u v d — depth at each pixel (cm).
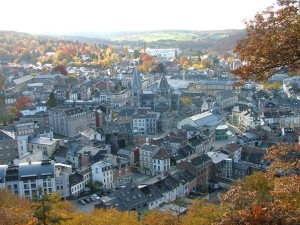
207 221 10775
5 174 18750
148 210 16488
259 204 5175
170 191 18925
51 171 19125
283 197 4931
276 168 5222
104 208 15625
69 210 14688
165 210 15875
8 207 12419
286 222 4672
